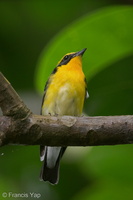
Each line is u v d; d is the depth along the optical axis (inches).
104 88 404.5
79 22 327.3
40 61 362.3
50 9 507.2
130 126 272.5
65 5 503.5
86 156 393.7
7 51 499.2
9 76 492.7
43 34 507.8
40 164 459.2
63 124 271.7
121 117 276.5
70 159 456.1
